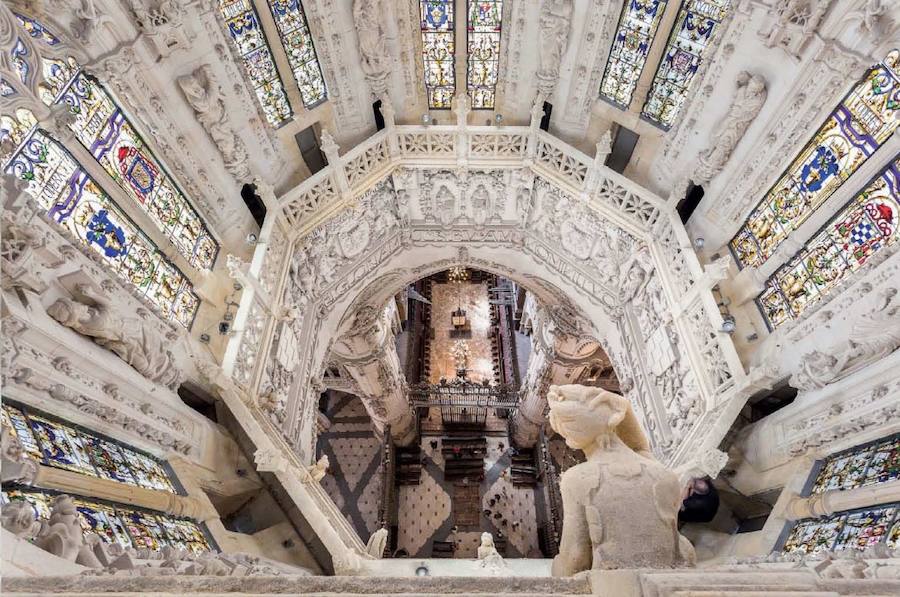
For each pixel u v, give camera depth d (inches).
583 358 885.8
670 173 577.0
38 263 275.9
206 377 420.2
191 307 456.8
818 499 345.4
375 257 723.4
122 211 380.2
